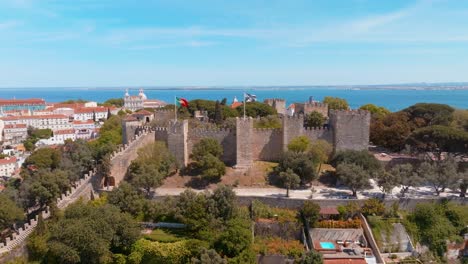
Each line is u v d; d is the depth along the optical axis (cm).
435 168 8319
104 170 8569
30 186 7962
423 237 7181
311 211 7162
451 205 7656
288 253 6644
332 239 7138
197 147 9150
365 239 7062
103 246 5981
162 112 13275
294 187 8606
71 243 5916
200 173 9194
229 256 6372
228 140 9788
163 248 6531
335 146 9750
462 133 8994
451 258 7044
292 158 8719
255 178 8975
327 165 9606
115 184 8806
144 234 6888
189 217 6931
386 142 10875
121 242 6481
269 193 8244
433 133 9150
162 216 7431
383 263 6556
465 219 7381
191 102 15362
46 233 6425
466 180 7712
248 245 6444
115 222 6488
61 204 7425
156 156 8925
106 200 7550
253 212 7488
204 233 6662
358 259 6494
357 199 7619
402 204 7638
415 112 11862
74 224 6159
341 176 8044
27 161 11231
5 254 5816
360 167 8156
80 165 9856
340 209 7400
